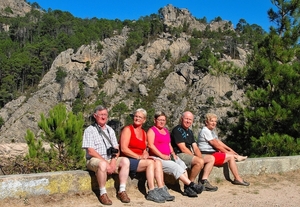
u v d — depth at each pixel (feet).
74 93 379.76
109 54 430.20
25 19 590.96
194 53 442.50
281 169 27.50
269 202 20.35
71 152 30.32
